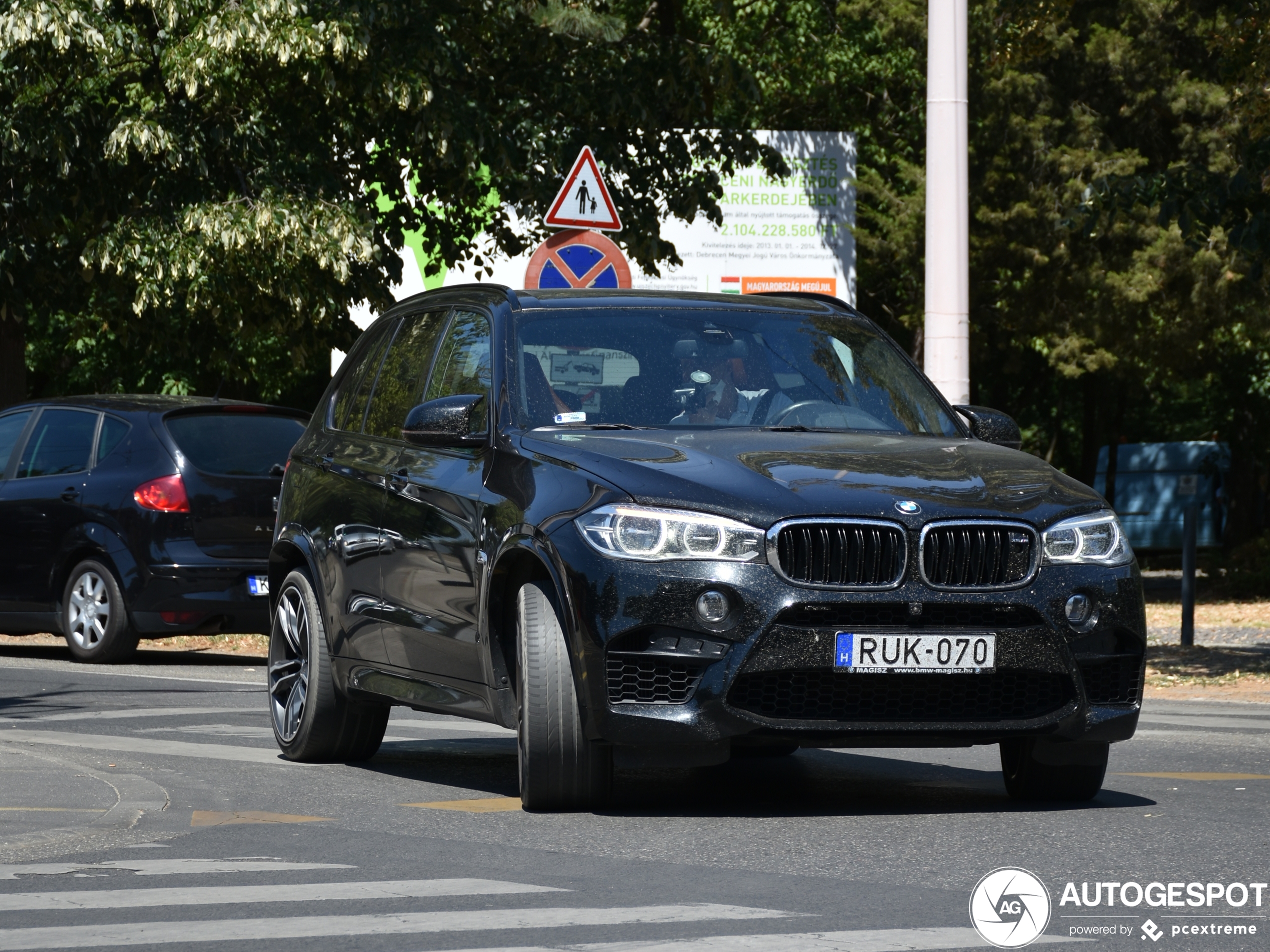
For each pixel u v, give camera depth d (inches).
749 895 691.4
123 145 2287.2
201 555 1838.1
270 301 2442.2
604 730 846.5
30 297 2679.6
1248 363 4407.0
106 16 2274.9
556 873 741.9
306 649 1122.0
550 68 2849.4
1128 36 3639.3
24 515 1925.4
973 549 855.7
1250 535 4756.4
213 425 1894.7
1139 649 890.7
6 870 751.7
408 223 2878.9
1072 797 944.9
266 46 2217.0
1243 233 1758.1
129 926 642.8
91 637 1870.1
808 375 1023.0
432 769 1093.8
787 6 4264.3
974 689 856.3
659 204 3043.8
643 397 984.3
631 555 844.6
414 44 2406.5
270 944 613.6
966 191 1936.5
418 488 1010.7
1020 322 3759.8
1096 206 1833.2
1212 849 789.9
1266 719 1409.9
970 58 3624.5
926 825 861.2
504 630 925.2
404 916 657.0
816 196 3865.7
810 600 832.9
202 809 924.6
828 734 838.5
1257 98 2142.0
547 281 1771.7
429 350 1099.9
